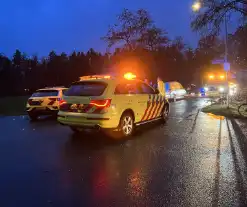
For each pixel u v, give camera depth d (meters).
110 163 6.09
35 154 6.91
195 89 41.75
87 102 8.25
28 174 5.45
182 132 9.35
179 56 55.12
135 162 6.13
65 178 5.21
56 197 4.39
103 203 4.16
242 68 32.03
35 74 57.75
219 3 13.95
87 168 5.77
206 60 53.50
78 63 59.59
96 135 9.11
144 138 8.53
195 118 12.54
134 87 9.51
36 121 12.97
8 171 5.64
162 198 4.29
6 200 4.32
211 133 9.09
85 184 4.90
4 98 41.91
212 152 6.82
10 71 54.34
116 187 4.74
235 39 22.27
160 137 8.63
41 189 4.71
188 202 4.14
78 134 9.37
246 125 10.49
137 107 9.27
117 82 8.71
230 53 26.36
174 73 51.50
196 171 5.47
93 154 6.83
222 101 19.72
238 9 13.80
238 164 5.86
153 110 10.37
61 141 8.34
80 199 4.31
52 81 58.47
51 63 59.91
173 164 5.94
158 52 42.47
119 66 38.53
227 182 4.89
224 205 4.04
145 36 38.12
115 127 8.30
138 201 4.20
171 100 24.45
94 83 8.52
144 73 38.69
